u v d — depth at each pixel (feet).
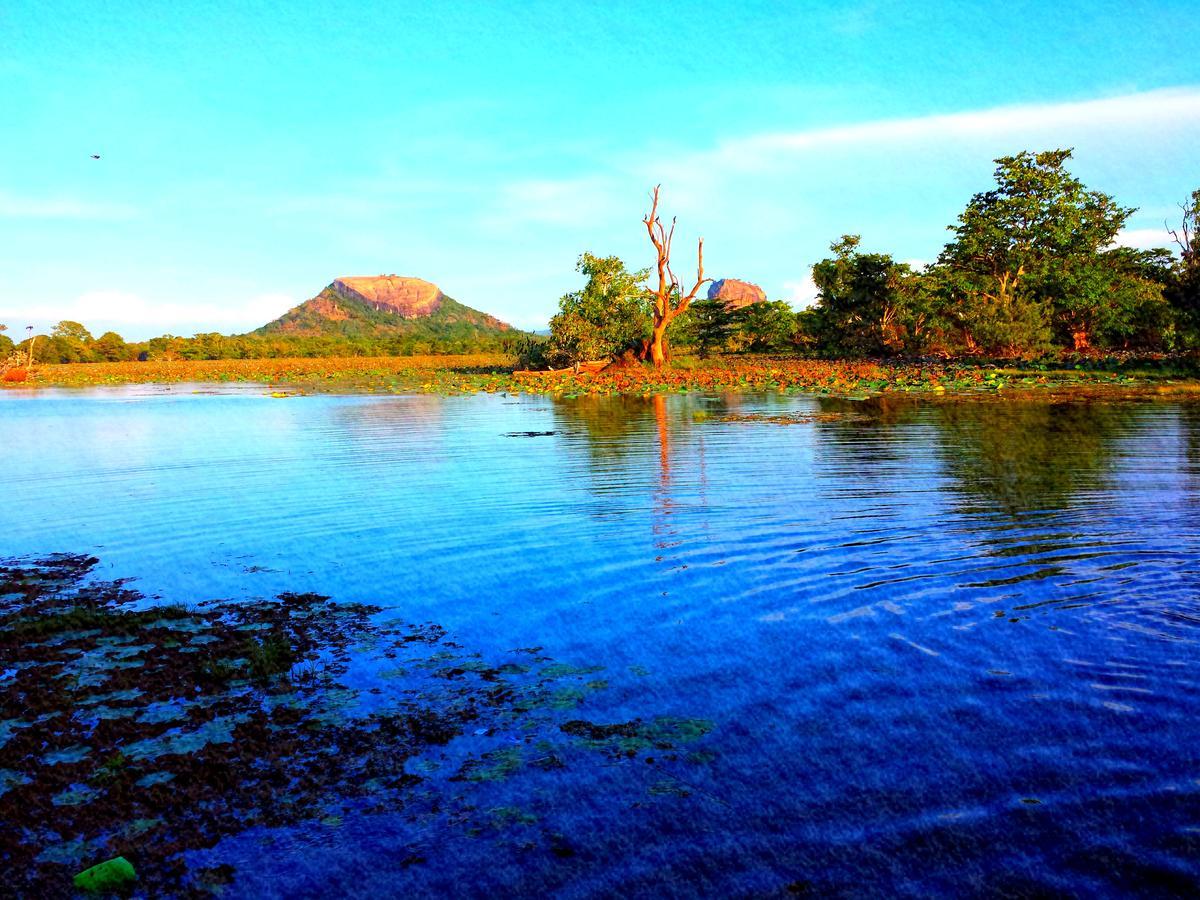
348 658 18.34
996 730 14.01
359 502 34.94
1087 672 16.07
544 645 18.66
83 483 42.04
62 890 10.87
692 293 151.94
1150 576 21.75
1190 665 16.24
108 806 12.78
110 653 18.99
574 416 72.08
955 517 29.12
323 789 13.08
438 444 53.72
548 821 11.99
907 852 11.03
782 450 46.83
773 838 11.41
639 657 17.75
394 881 10.85
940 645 17.66
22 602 23.12
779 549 25.70
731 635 18.75
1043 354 141.28
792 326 217.77
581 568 24.40
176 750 14.44
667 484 37.22
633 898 10.34
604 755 13.73
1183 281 112.27
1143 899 10.09
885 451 45.32
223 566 26.14
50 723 15.55
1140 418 58.29
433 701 16.03
